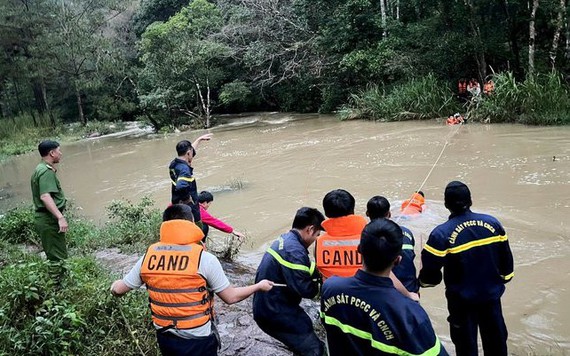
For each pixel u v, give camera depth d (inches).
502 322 146.7
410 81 845.8
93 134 1279.5
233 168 570.3
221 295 126.6
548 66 782.5
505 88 665.0
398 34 905.5
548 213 307.0
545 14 767.1
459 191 144.3
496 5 785.6
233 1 1256.8
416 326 90.8
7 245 307.6
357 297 95.3
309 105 1130.7
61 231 218.4
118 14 1593.3
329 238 136.6
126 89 1481.3
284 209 381.4
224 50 1083.3
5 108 1659.7
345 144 641.0
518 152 479.5
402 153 538.3
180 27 1083.9
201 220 253.8
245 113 1259.8
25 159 982.4
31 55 1386.6
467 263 141.7
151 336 169.0
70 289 185.3
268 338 178.1
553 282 219.0
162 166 660.7
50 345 151.8
